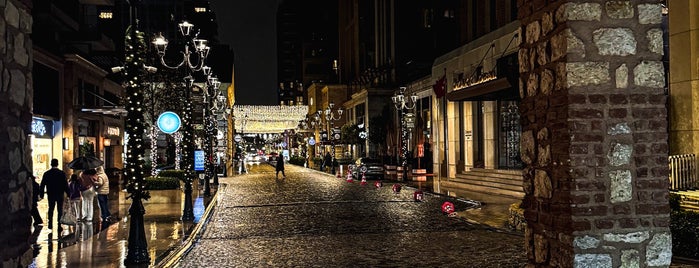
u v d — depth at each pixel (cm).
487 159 3247
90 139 4369
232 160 7875
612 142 516
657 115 523
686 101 1877
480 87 2080
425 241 1512
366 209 2348
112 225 1811
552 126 544
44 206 2553
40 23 3697
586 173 513
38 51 3303
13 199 466
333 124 9812
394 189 3256
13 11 475
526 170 602
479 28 3972
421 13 7369
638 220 517
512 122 3169
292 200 2830
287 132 12012
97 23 4947
